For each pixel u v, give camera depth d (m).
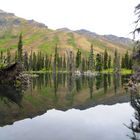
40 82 97.75
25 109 36.56
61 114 32.88
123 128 24.70
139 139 20.75
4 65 80.81
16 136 21.69
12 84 76.88
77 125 26.20
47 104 42.25
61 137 21.36
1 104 40.69
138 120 28.75
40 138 21.05
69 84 90.38
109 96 53.81
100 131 23.52
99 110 36.16
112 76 154.50
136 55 35.69
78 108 38.19
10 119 29.23
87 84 90.12
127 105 40.59
